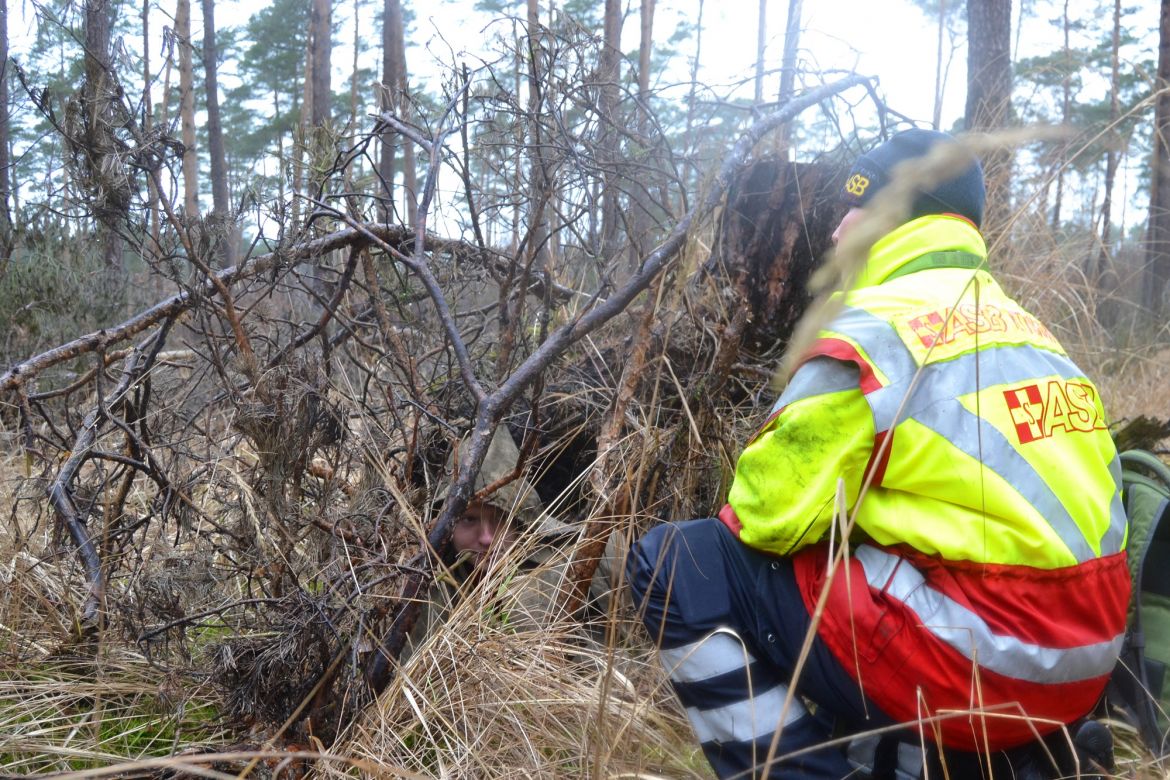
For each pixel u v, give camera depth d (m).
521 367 2.18
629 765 1.81
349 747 1.83
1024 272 3.63
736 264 2.87
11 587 2.35
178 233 2.08
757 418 2.72
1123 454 2.09
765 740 1.63
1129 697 1.92
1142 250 4.37
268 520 2.02
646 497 2.45
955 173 1.42
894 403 1.50
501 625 2.09
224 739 1.99
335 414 2.15
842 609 1.54
